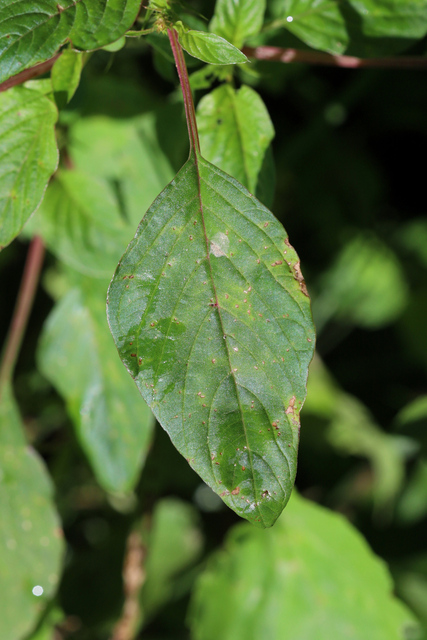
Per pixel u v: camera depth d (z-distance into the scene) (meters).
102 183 0.66
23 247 0.95
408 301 1.12
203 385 0.52
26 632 0.68
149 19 0.59
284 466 0.52
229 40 0.61
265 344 0.52
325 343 1.17
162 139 0.72
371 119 1.10
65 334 0.73
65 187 0.66
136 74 0.89
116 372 0.72
